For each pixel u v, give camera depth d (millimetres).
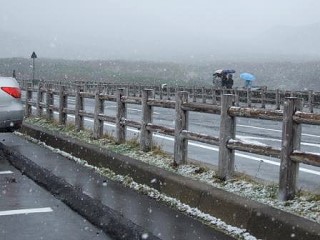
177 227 4914
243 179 5957
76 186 6547
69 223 5461
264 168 8586
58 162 8219
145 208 5586
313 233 4055
